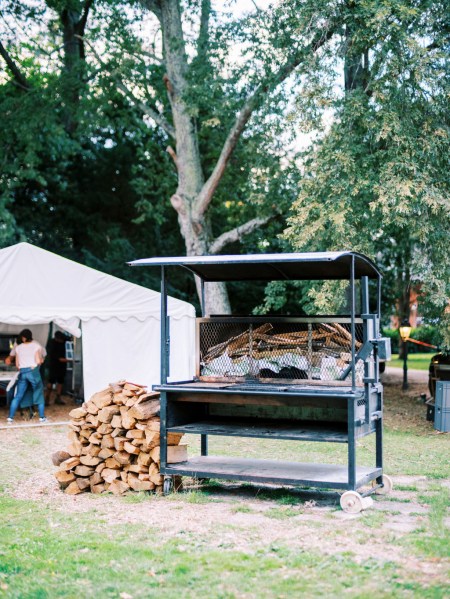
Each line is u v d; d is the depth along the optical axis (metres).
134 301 15.10
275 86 16.88
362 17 13.63
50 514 6.78
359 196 13.68
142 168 24.64
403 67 13.08
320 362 7.54
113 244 24.97
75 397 17.25
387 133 12.76
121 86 21.03
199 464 7.78
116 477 7.77
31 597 4.54
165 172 23.75
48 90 21.27
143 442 7.64
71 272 14.60
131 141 26.55
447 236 13.13
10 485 8.18
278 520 6.43
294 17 14.68
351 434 6.83
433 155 13.09
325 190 13.62
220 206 23.20
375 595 4.50
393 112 12.86
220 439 11.67
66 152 24.69
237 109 18.45
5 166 21.77
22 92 23.67
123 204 26.83
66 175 26.55
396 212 12.80
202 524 6.30
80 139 25.05
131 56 20.78
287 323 7.68
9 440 11.69
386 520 6.45
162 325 7.76
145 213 24.61
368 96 14.19
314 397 7.07
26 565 5.19
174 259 7.51
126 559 5.28
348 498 6.75
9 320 13.54
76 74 21.20
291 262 7.51
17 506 7.13
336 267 7.84
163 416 7.59
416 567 5.04
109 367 14.56
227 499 7.41
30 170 21.73
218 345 7.98
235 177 21.36
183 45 19.70
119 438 7.70
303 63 14.05
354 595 4.51
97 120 21.44
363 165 13.31
